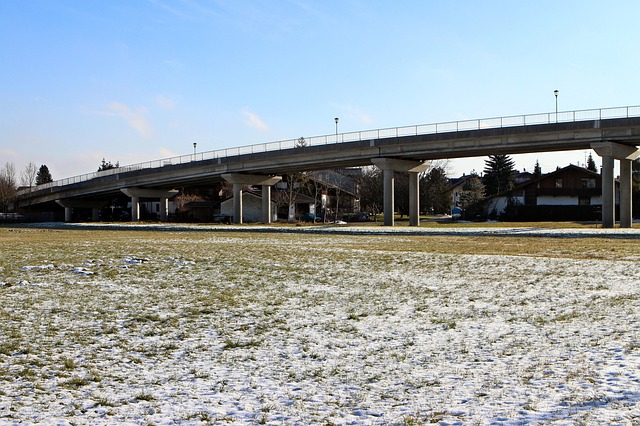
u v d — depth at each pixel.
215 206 126.69
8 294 17.84
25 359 10.73
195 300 17.05
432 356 10.98
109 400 8.58
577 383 9.11
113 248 36.97
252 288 19.50
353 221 107.69
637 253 32.31
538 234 51.78
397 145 74.38
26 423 7.63
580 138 62.56
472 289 19.31
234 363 10.61
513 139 66.19
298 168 87.62
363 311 15.49
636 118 58.47
